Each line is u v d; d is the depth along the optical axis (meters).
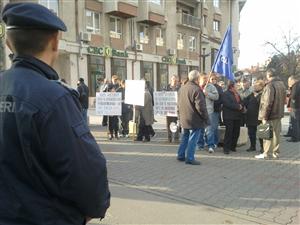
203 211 5.24
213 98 9.72
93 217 1.73
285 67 42.94
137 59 32.03
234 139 10.02
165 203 5.57
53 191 1.63
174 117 11.41
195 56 40.78
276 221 4.91
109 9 28.86
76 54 26.53
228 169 7.84
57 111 1.60
